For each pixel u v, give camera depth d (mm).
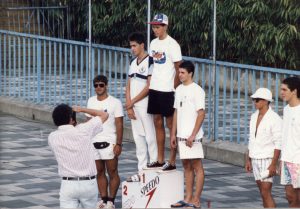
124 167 15930
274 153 11828
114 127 13406
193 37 24547
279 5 22516
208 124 16719
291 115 11656
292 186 11758
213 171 15617
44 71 20703
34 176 15273
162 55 13664
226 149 16203
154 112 13719
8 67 22719
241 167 15906
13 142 18156
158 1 24953
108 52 20531
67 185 11297
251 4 22953
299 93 11617
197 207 12906
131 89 13914
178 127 13016
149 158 14391
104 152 13266
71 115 11367
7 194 13977
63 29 25484
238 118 16250
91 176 11359
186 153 12898
